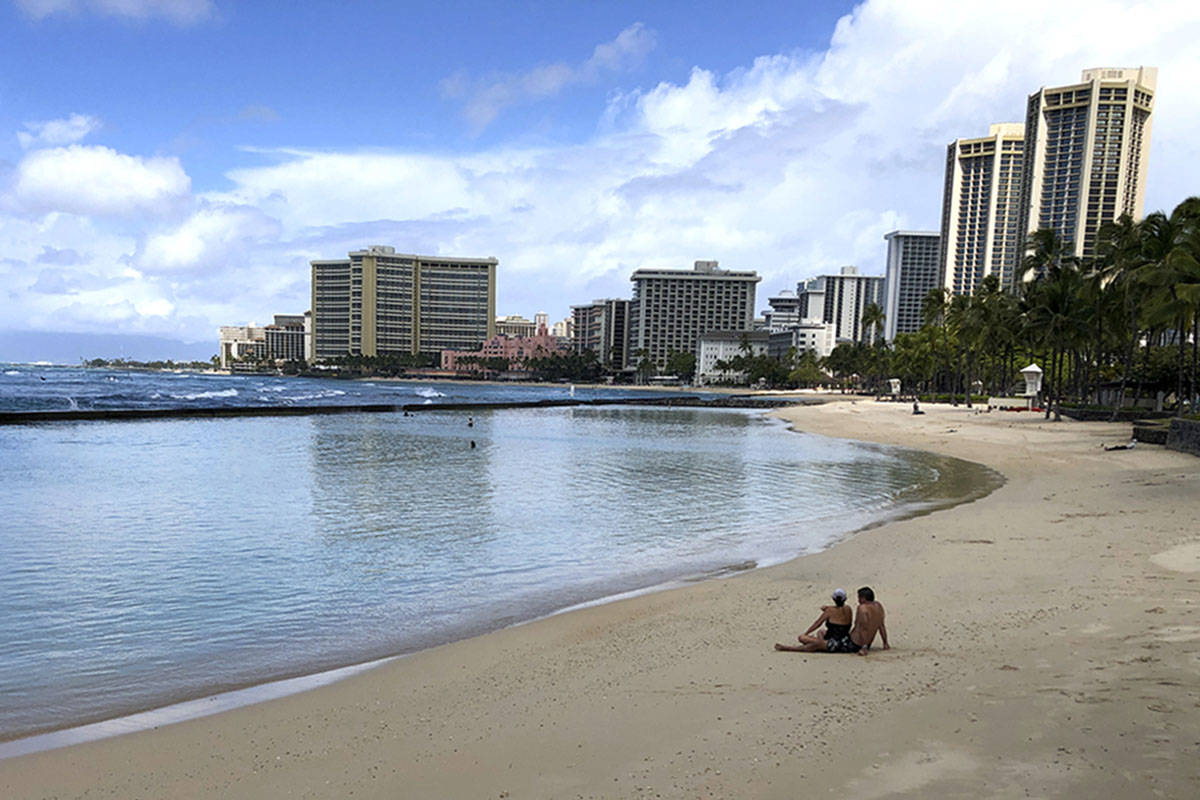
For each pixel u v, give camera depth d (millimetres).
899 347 150125
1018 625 10961
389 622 13117
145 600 14281
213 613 13531
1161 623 10523
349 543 19578
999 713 7570
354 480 31781
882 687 8602
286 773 7133
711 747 7180
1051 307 67875
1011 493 27547
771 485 31656
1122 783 5996
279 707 9117
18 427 55562
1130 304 54906
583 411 107438
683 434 63219
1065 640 10000
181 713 9078
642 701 8664
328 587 15336
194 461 37438
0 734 8445
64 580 15594
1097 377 81438
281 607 13945
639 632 11930
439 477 33125
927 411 92562
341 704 9164
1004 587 13688
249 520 22594
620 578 16281
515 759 7184
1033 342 81188
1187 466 32188
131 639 12078
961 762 6531
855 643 10250
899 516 23891
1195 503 22516
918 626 11414
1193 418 39781
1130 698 7738
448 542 19891
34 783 7090
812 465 39375
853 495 28703
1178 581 13203
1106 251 62156
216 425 61688
